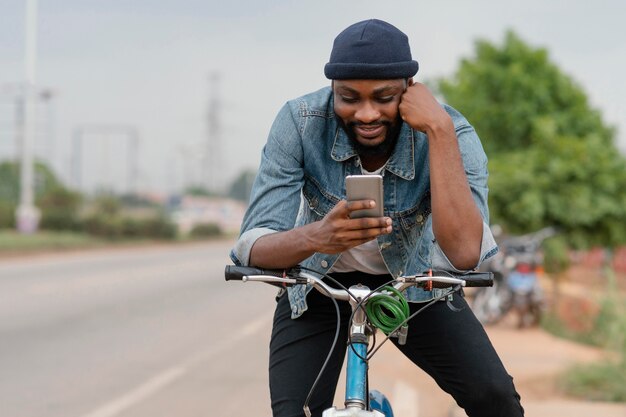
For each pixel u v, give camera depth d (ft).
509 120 46.55
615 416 21.99
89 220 158.10
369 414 9.53
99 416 22.81
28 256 103.65
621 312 28.86
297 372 11.15
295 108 11.14
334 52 10.18
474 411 11.10
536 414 22.31
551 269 45.34
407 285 10.05
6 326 40.06
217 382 27.40
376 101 10.22
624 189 42.83
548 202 42.57
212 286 66.13
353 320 10.23
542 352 33.50
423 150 11.12
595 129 47.16
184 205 308.40
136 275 75.25
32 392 25.71
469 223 10.27
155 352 33.30
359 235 9.62
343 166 11.20
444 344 11.08
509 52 48.60
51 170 234.79
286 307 11.60
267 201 10.94
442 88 49.73
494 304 41.06
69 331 38.81
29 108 128.88
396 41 10.12
